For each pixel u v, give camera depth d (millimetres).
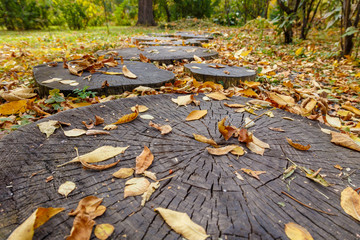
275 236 886
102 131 1522
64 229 885
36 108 2279
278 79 3957
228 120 1782
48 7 13703
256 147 1412
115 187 1097
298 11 6719
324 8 7660
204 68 3580
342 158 1383
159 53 4684
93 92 2469
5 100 2664
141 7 16234
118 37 8688
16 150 1296
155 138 1496
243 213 978
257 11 12789
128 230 887
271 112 1972
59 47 5941
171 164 1259
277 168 1265
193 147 1406
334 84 3773
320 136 1627
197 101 2070
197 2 16422
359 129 2055
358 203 1036
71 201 1009
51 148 1351
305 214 992
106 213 959
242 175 1191
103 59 3613
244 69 3664
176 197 1044
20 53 4914
